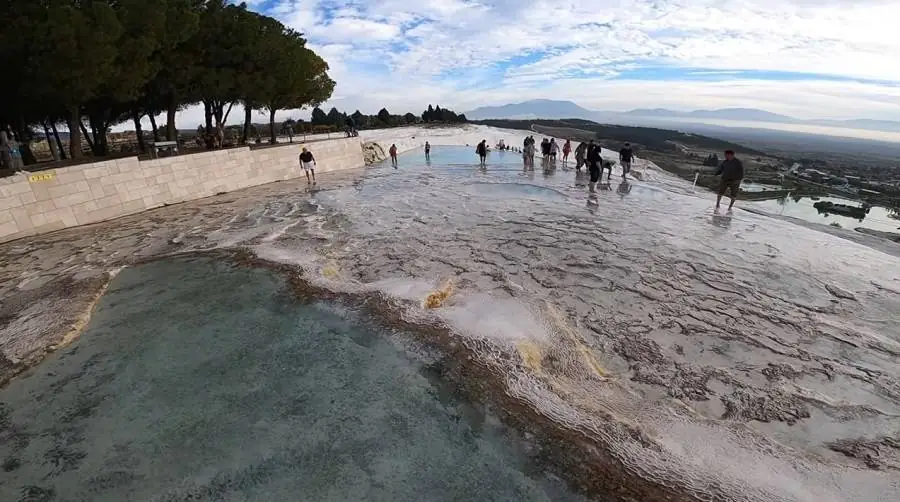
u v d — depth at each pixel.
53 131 21.77
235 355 5.88
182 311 7.19
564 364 5.54
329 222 12.79
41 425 4.73
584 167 23.89
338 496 3.72
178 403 4.97
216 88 21.33
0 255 10.70
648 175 22.00
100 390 5.27
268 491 3.80
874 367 5.55
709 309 7.11
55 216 13.19
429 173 22.94
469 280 8.31
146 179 16.11
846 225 12.45
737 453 4.04
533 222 12.34
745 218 12.80
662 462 3.90
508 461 4.04
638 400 4.87
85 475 4.05
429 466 4.01
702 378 5.34
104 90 16.17
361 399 4.94
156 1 16.27
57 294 7.87
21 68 14.20
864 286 7.99
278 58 23.95
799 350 5.93
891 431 4.46
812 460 3.97
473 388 4.95
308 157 20.81
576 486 3.73
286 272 8.52
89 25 13.90
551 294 7.69
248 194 18.70
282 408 4.83
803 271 8.69
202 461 4.14
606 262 9.18
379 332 6.19
